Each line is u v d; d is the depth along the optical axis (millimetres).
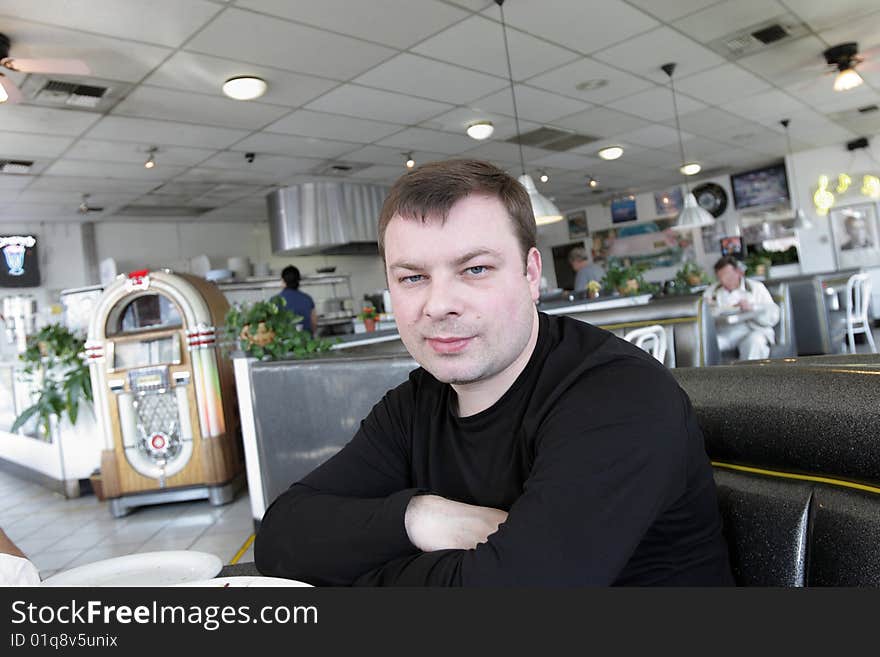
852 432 678
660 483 697
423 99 5512
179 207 8812
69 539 3936
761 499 765
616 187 11578
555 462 705
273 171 7422
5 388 6070
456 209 748
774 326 5469
